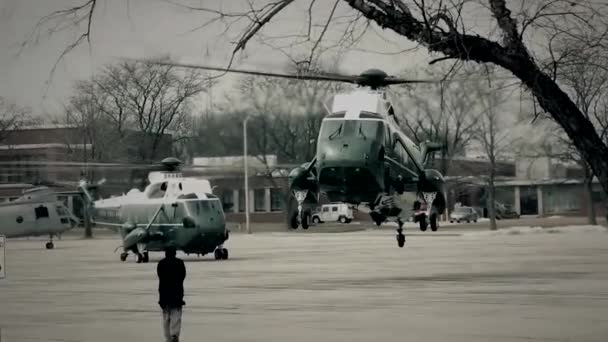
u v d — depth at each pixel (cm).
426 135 7125
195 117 9606
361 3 1078
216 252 5381
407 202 3750
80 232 11412
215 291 3259
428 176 3712
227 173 9731
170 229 5231
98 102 9388
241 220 11962
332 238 8331
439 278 3609
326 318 2373
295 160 9556
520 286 3188
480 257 4894
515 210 12594
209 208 5250
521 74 1054
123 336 2100
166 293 1864
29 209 7256
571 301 2672
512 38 1045
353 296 2973
